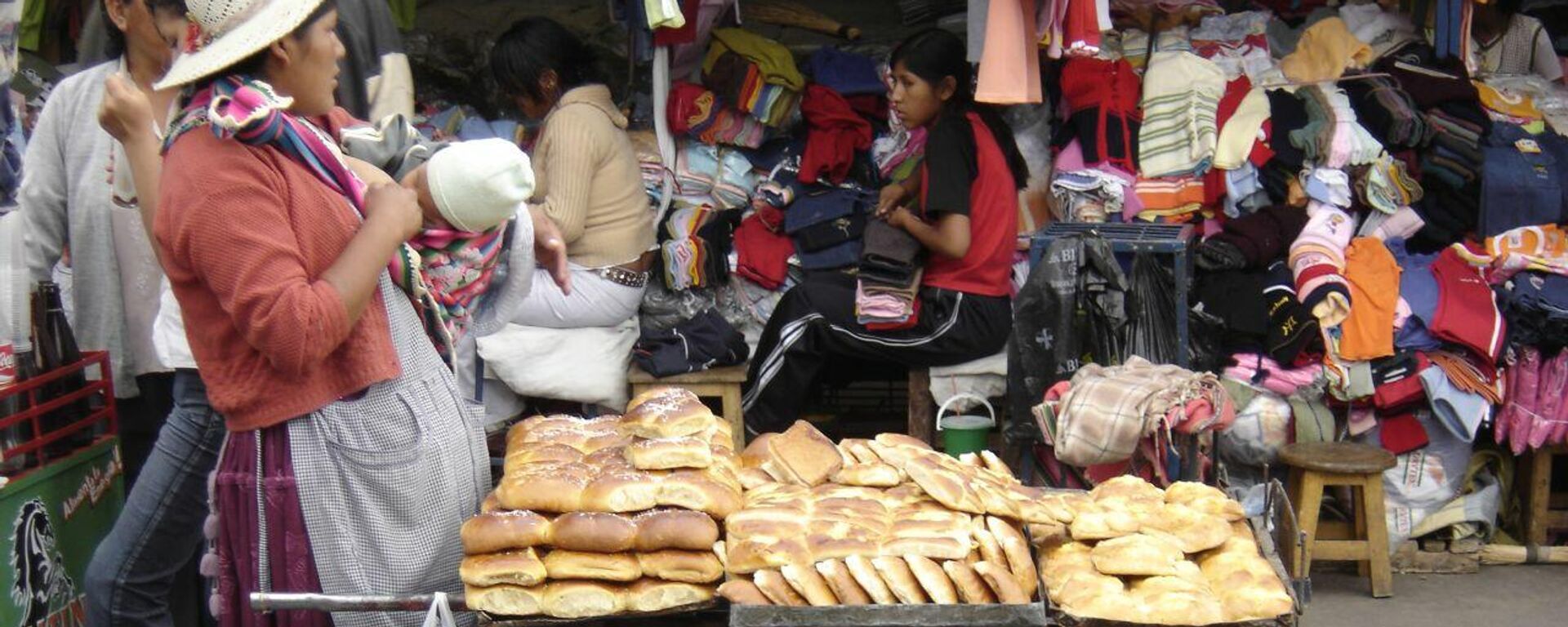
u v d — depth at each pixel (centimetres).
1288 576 246
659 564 242
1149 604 229
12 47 278
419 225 242
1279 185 440
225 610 252
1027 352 394
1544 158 436
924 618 229
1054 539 259
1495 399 408
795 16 519
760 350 431
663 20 398
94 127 331
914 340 422
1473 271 426
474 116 505
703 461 258
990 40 392
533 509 252
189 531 294
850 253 450
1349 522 417
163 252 234
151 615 296
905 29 524
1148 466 352
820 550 238
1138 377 336
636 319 458
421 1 541
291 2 226
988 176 423
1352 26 475
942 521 250
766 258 454
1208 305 420
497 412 447
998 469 282
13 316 311
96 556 292
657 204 472
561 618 240
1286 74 465
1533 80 482
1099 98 448
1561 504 435
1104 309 387
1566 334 405
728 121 477
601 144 434
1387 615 391
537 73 441
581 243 437
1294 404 416
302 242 229
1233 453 421
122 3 295
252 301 220
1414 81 454
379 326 243
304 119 239
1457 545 421
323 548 244
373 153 277
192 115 228
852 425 492
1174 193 443
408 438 245
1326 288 409
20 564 302
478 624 242
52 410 322
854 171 473
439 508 251
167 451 289
